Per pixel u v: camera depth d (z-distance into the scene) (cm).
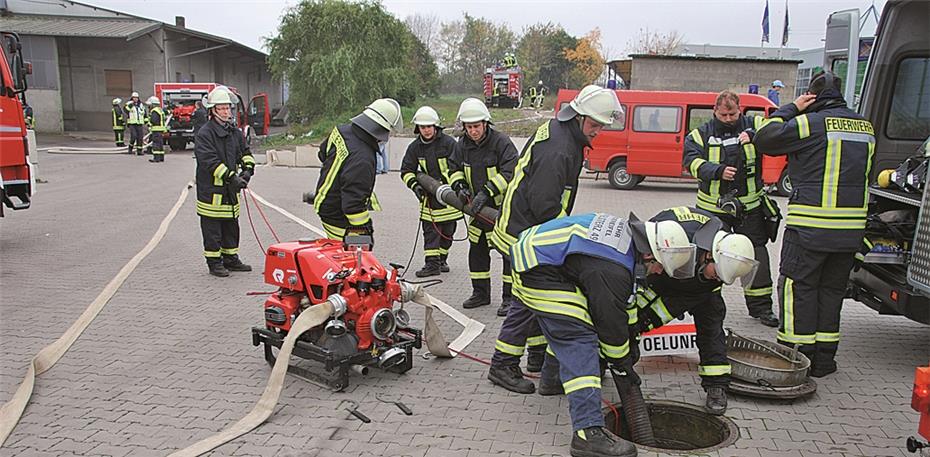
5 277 738
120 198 1342
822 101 465
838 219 450
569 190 457
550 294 361
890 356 529
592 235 354
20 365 494
